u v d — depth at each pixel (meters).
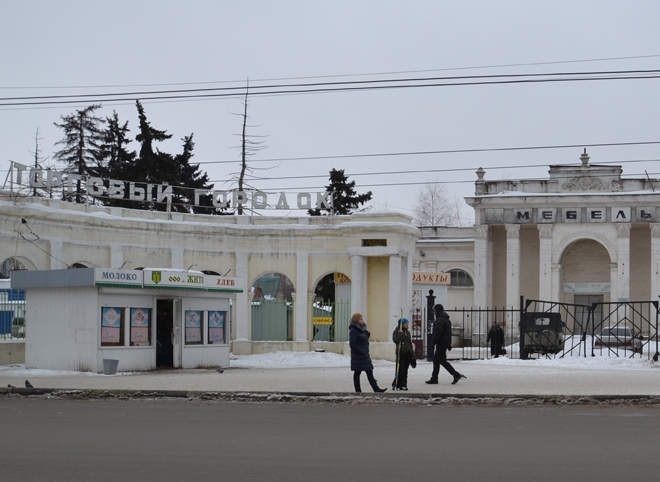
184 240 41.69
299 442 14.77
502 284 74.19
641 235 71.81
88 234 38.66
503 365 35.44
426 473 11.95
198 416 18.73
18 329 34.19
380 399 22.08
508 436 15.53
